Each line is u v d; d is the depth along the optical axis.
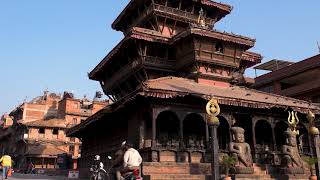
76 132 39.75
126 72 37.88
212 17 43.72
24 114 85.94
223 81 33.97
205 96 23.91
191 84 28.75
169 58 36.53
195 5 41.56
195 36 32.59
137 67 35.41
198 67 32.97
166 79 28.75
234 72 36.16
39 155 69.81
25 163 71.00
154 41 34.78
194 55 32.66
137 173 11.71
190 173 21.95
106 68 42.75
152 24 39.66
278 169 24.22
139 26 41.81
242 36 34.53
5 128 99.25
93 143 38.44
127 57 37.81
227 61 34.19
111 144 31.52
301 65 53.03
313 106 31.41
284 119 29.09
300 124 30.41
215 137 17.52
